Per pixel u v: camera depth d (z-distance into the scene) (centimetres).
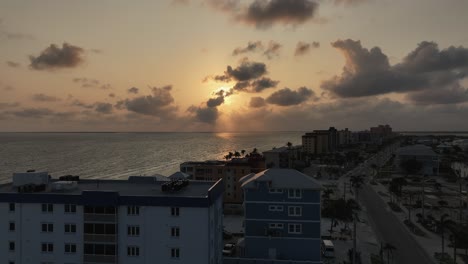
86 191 5281
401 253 8544
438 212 12606
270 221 7400
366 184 19062
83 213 5303
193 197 5172
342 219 11306
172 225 5191
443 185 18388
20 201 5394
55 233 5344
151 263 5216
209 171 14375
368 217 12019
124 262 5256
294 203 7325
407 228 10694
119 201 5266
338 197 15438
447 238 9688
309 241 7244
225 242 9469
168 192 5766
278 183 7400
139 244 5244
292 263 6744
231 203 14050
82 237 5303
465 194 15838
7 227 5434
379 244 9231
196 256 5141
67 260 5319
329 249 8300
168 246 5197
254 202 7475
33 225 5381
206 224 5131
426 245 9138
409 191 15962
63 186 5831
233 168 14162
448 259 8119
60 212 5344
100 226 5269
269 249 7356
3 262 5425
